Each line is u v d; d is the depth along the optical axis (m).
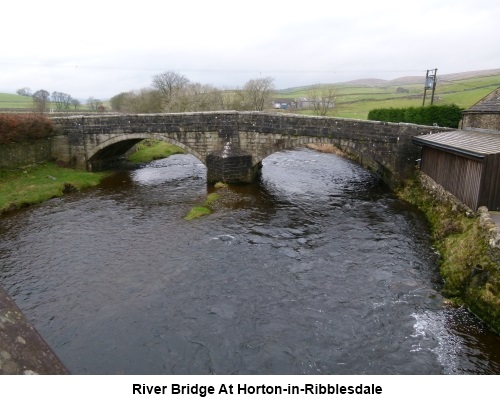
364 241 19.83
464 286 14.33
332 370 11.34
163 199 27.98
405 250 18.66
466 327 12.96
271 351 12.17
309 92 91.06
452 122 32.94
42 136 33.53
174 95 66.44
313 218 23.33
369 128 27.81
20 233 21.61
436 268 16.73
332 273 16.72
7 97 115.62
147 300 14.93
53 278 16.69
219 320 13.72
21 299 15.16
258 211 24.64
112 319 13.84
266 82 74.31
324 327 13.27
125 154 42.12
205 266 17.39
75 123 34.41
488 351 11.92
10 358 5.70
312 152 50.06
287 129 29.62
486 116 23.84
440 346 12.20
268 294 15.23
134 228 22.14
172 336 12.94
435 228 20.39
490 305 12.80
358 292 15.24
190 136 32.03
